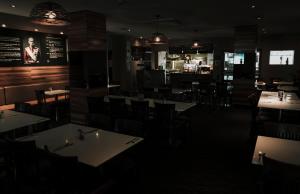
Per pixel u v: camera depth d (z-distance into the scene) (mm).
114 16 6363
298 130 2844
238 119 6586
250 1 4812
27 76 7039
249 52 7863
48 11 2834
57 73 7941
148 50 13109
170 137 4477
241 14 6129
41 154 2279
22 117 3670
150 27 8359
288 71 10492
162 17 6523
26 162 2361
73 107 6090
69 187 1990
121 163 2586
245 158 3977
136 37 11750
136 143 2588
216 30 9172
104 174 2520
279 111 4336
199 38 12125
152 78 10875
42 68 7453
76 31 5801
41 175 2395
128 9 5508
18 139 2732
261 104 4500
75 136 2811
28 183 2336
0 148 2482
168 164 3754
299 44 10164
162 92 5965
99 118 3301
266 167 1913
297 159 2150
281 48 10500
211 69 11445
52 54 7738
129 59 11312
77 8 5395
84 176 2143
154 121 4434
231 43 11500
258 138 2740
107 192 2180
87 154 2266
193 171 3523
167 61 13016
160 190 3018
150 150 4289
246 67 7949
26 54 6961
